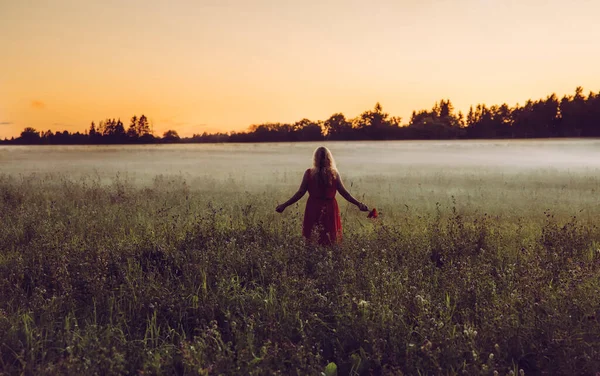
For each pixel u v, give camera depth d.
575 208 9.16
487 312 3.51
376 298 3.81
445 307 3.71
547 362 3.12
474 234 6.15
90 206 8.73
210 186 14.55
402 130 117.06
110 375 2.75
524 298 3.72
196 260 5.04
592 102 104.19
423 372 2.95
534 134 109.88
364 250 5.18
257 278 4.65
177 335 3.57
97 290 4.16
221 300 4.01
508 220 8.03
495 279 4.56
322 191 5.71
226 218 7.68
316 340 3.45
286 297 3.90
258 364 2.84
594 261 4.74
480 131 116.31
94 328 3.40
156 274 4.90
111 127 107.12
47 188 12.76
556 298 3.76
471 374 2.76
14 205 9.48
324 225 5.73
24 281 4.79
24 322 3.53
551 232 6.00
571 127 106.12
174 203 9.98
